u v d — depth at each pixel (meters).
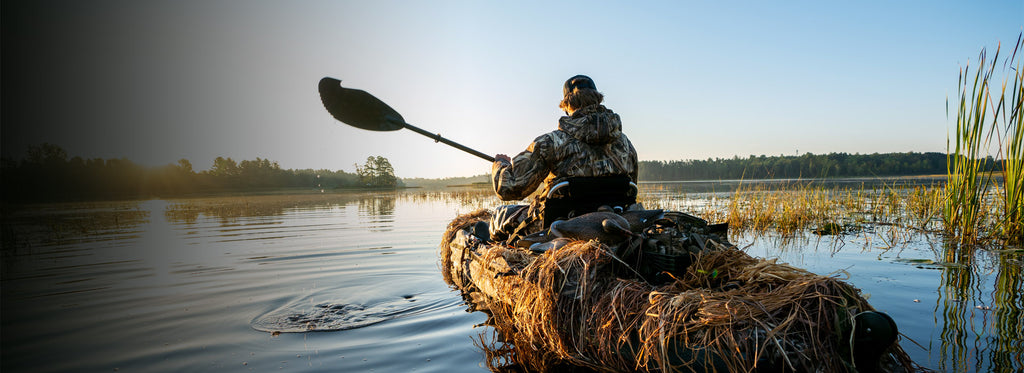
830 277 2.22
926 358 2.60
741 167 57.91
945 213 6.73
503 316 3.43
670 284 2.63
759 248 6.23
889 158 50.12
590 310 2.61
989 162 6.22
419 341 3.26
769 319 2.12
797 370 2.03
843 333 2.06
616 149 3.54
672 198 13.69
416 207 16.28
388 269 5.61
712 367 2.11
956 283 4.19
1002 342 2.80
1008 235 6.09
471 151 4.43
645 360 2.29
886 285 4.16
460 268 4.71
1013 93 5.94
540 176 3.47
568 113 3.71
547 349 2.90
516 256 3.34
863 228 7.92
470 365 2.86
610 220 2.87
